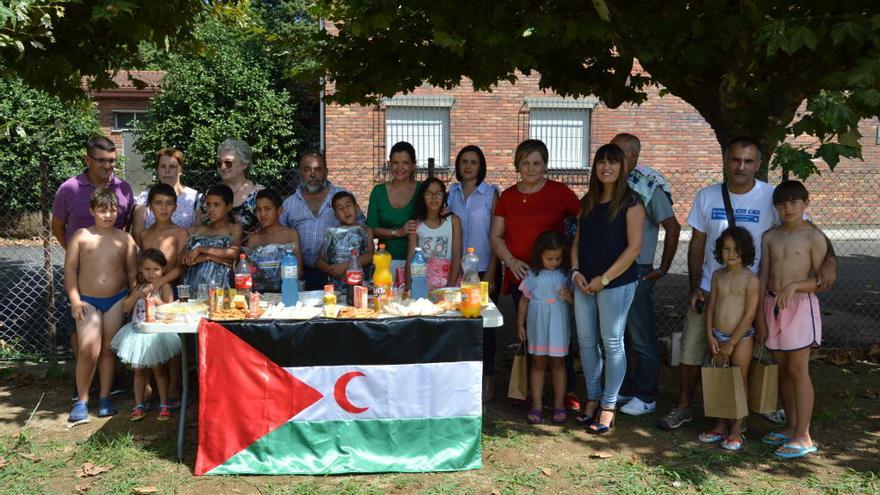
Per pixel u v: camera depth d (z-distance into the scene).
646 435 4.67
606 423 4.68
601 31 4.40
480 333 4.18
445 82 6.41
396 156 5.28
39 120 14.99
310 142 16.56
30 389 5.59
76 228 5.37
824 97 3.76
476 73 6.14
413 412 4.16
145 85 6.27
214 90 15.75
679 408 4.82
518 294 5.13
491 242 5.18
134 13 4.61
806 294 4.29
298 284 5.05
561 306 4.81
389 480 4.02
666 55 4.77
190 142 15.59
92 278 4.95
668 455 4.34
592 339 4.74
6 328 7.54
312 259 5.49
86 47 5.36
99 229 5.01
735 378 4.35
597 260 4.56
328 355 4.12
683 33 4.72
